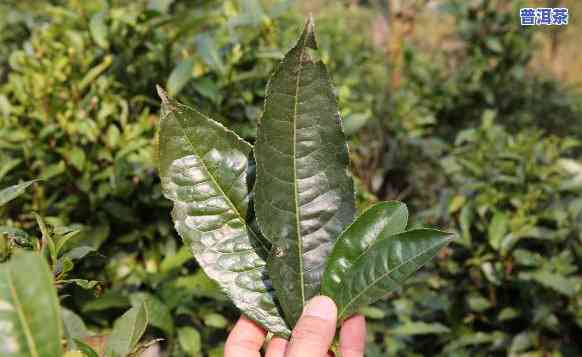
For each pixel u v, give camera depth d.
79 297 0.48
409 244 0.24
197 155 0.25
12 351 0.18
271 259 0.25
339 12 1.43
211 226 0.26
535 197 0.65
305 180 0.24
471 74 0.99
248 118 0.61
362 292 0.25
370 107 0.91
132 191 0.55
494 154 0.70
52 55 0.64
